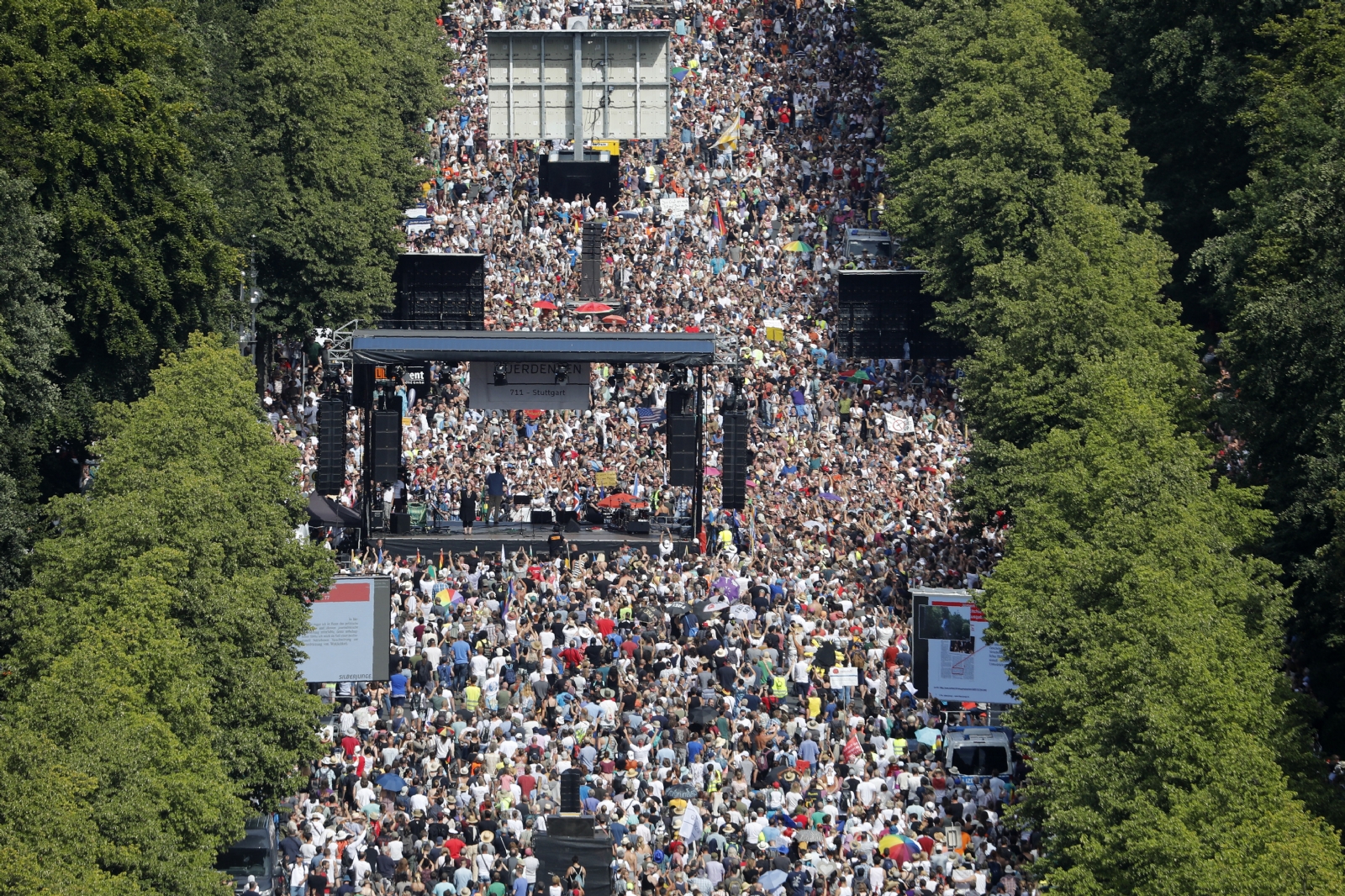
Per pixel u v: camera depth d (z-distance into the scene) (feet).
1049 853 615.98
